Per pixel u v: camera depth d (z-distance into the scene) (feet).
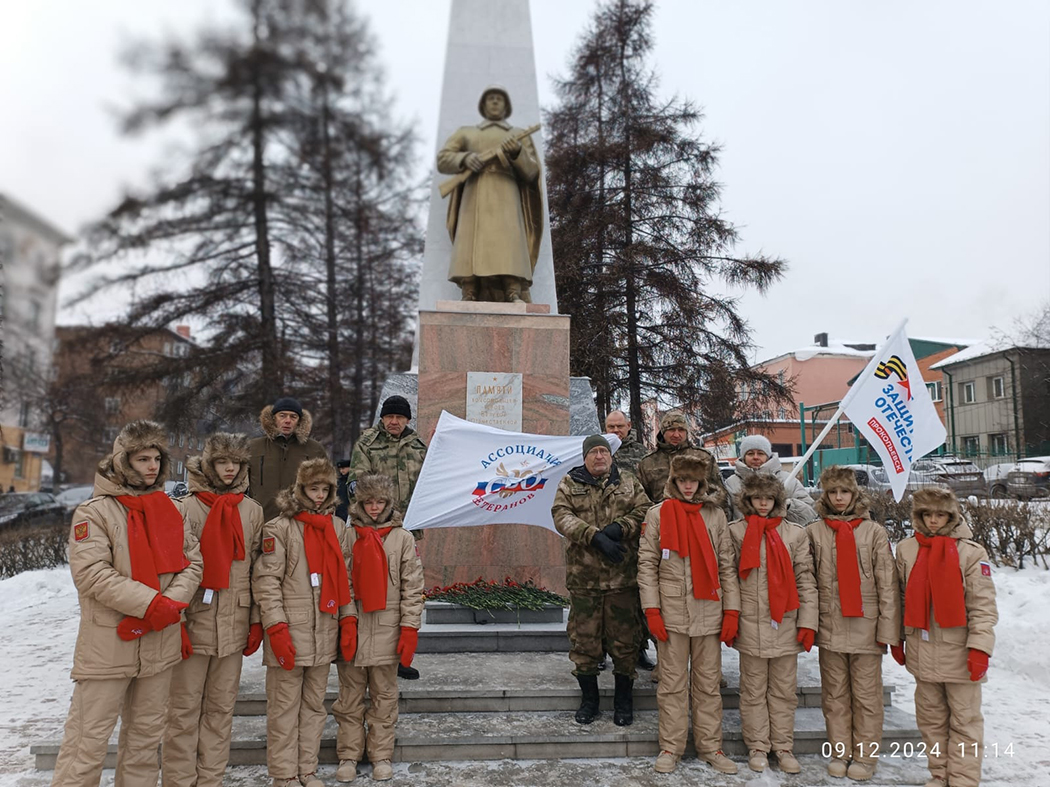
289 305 59.52
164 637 11.25
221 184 55.42
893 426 18.35
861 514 14.06
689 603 13.73
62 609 30.86
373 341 66.08
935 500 13.12
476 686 15.62
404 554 13.64
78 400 55.57
